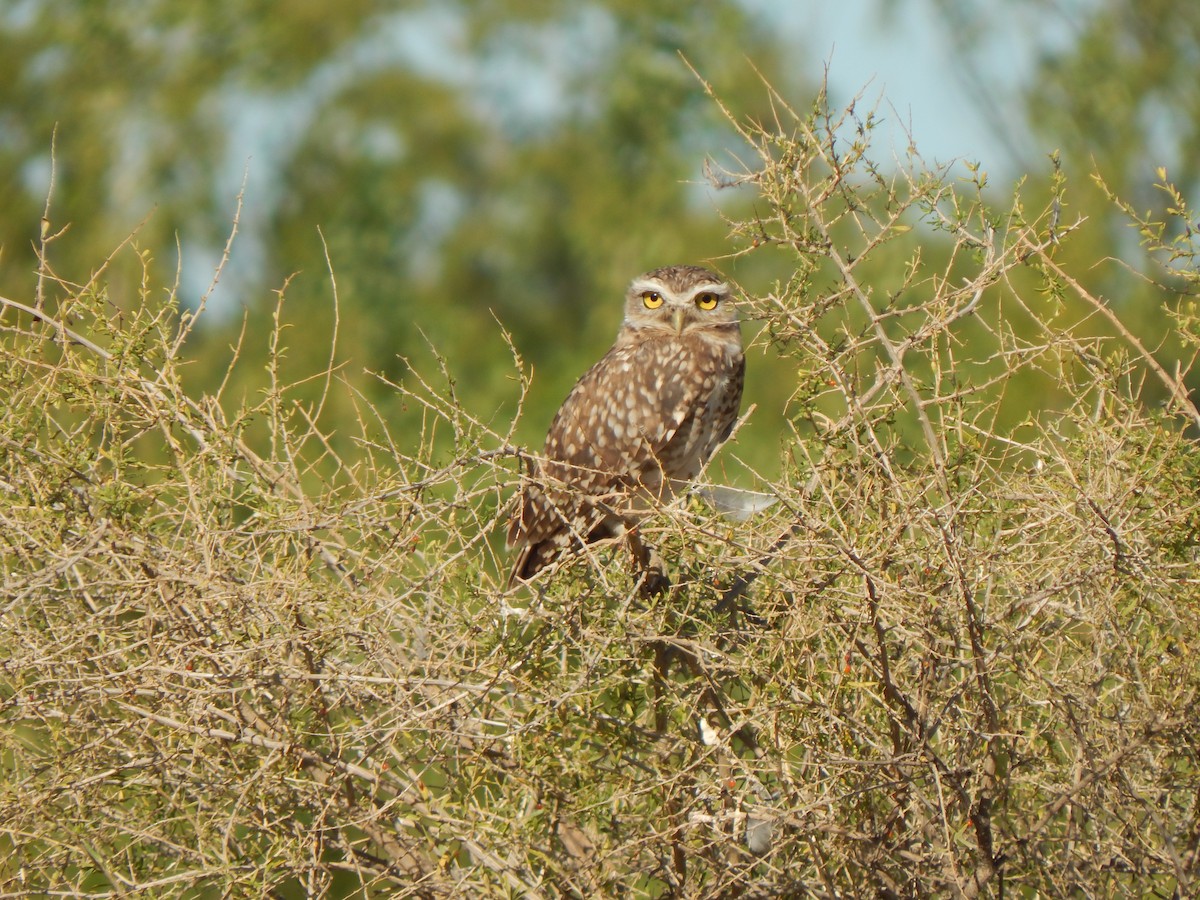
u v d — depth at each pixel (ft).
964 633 32.09
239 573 32.94
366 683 31.30
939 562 31.12
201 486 33.65
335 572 33.71
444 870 31.22
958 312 32.89
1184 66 95.50
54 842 31.94
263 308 118.21
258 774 30.01
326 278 126.93
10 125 130.11
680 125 131.54
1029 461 34.42
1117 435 33.42
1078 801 32.53
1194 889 31.65
